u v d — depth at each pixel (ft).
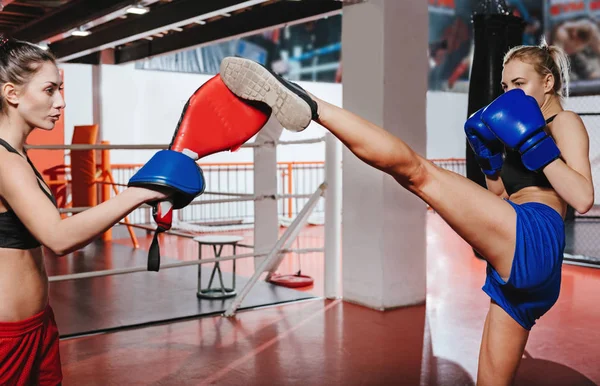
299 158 32.48
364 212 12.96
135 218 27.61
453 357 9.68
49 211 3.86
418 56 12.91
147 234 26.71
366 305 13.02
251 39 30.22
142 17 18.47
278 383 8.50
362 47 12.78
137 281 15.43
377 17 12.41
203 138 4.50
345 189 13.39
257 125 4.71
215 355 9.76
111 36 20.07
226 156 30.53
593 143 33.06
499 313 5.65
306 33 31.37
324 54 32.09
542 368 9.21
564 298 13.92
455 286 15.16
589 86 32.99
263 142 13.98
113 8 15.08
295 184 31.91
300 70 31.48
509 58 6.03
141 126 27.58
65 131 26.32
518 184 5.93
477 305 13.15
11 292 4.26
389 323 11.68
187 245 23.57
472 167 17.74
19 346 4.30
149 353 9.85
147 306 12.85
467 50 37.22
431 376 8.80
